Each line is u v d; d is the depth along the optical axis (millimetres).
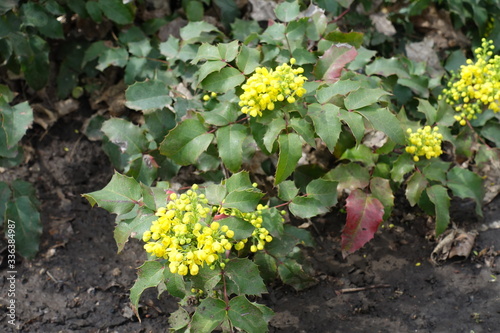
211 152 800
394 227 865
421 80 877
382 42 958
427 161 822
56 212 872
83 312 792
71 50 942
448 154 923
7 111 807
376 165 808
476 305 794
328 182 761
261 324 674
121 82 942
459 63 947
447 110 839
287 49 817
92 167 908
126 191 698
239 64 744
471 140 859
